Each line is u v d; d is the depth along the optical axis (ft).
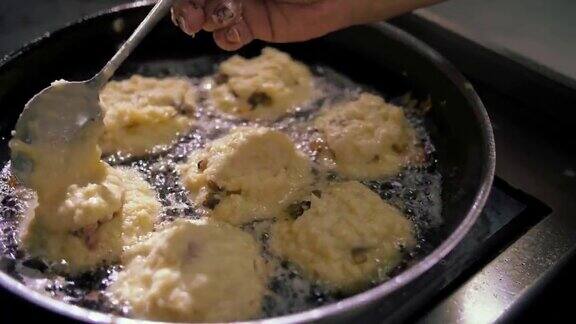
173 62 1.83
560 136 1.70
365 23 1.64
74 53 1.72
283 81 1.76
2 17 1.92
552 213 1.54
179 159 1.62
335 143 1.62
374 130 1.63
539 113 1.76
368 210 1.47
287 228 1.46
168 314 1.30
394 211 1.50
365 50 1.78
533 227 1.51
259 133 1.58
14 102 1.65
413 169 1.61
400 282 1.22
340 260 1.40
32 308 1.24
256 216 1.50
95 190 1.43
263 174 1.53
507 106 1.77
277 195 1.53
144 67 1.82
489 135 1.47
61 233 1.41
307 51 1.85
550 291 1.44
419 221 1.51
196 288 1.30
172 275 1.32
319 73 1.82
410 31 1.92
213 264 1.34
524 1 2.00
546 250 1.47
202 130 1.68
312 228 1.42
